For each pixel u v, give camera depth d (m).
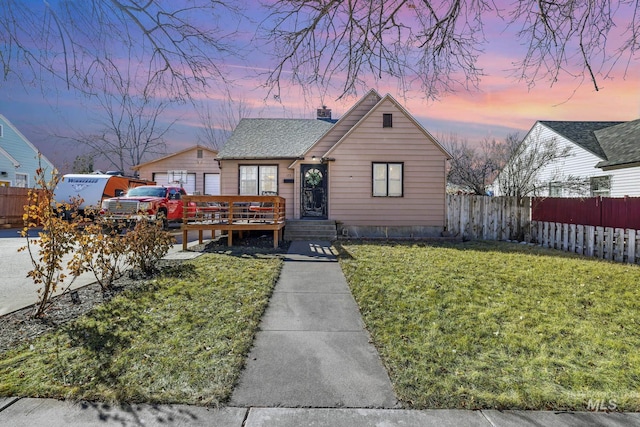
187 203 10.04
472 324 4.23
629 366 3.27
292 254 9.00
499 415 2.55
